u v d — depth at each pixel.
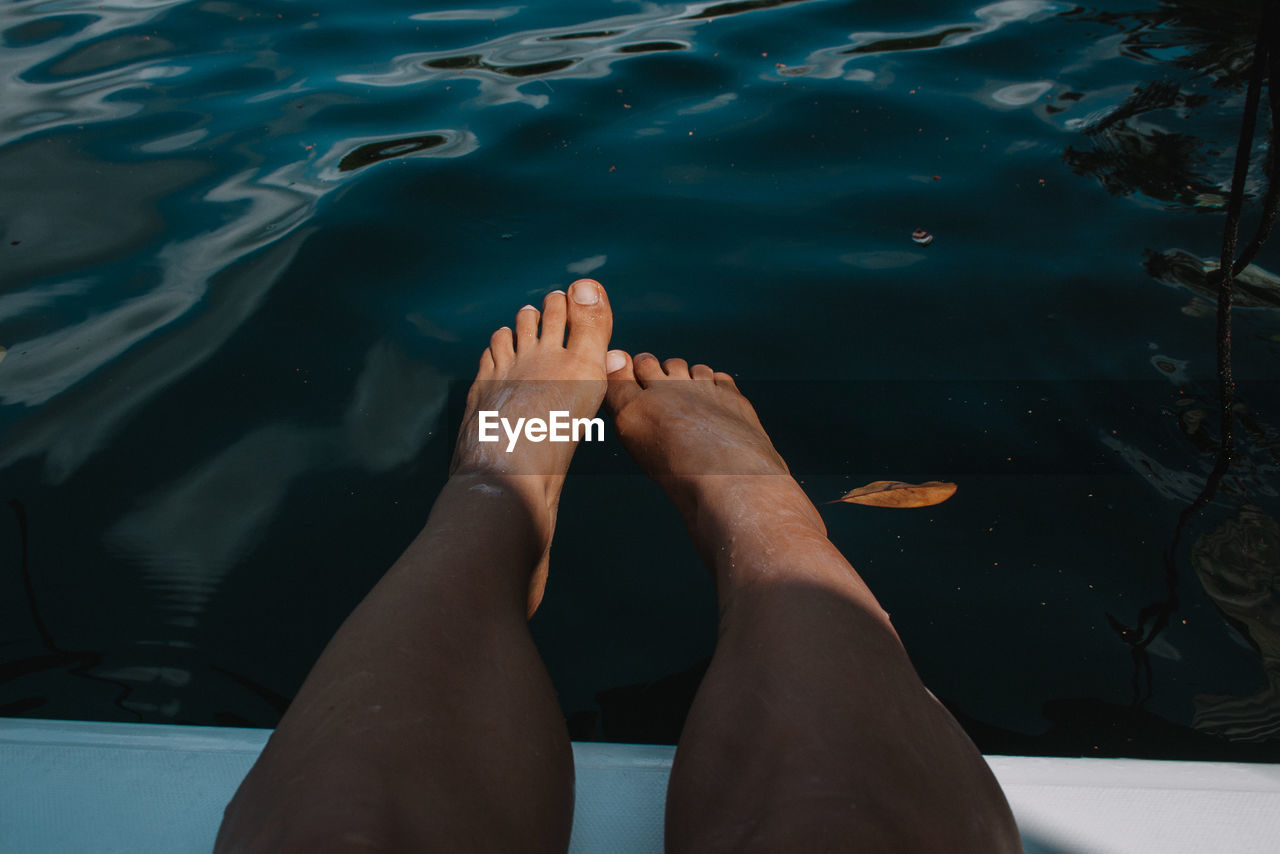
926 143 2.12
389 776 0.64
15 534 1.24
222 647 1.10
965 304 1.64
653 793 0.84
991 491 1.28
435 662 0.76
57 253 1.80
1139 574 1.16
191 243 1.83
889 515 1.26
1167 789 0.83
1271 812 0.80
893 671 0.77
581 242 1.85
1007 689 1.03
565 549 1.27
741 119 2.26
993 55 2.50
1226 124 2.08
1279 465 1.28
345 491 1.32
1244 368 1.45
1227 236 1.16
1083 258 1.72
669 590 1.20
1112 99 2.23
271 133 2.24
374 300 1.69
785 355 1.57
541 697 0.79
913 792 0.65
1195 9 2.68
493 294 1.72
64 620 1.13
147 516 1.27
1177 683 1.03
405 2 3.11
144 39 2.79
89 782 0.84
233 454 1.37
